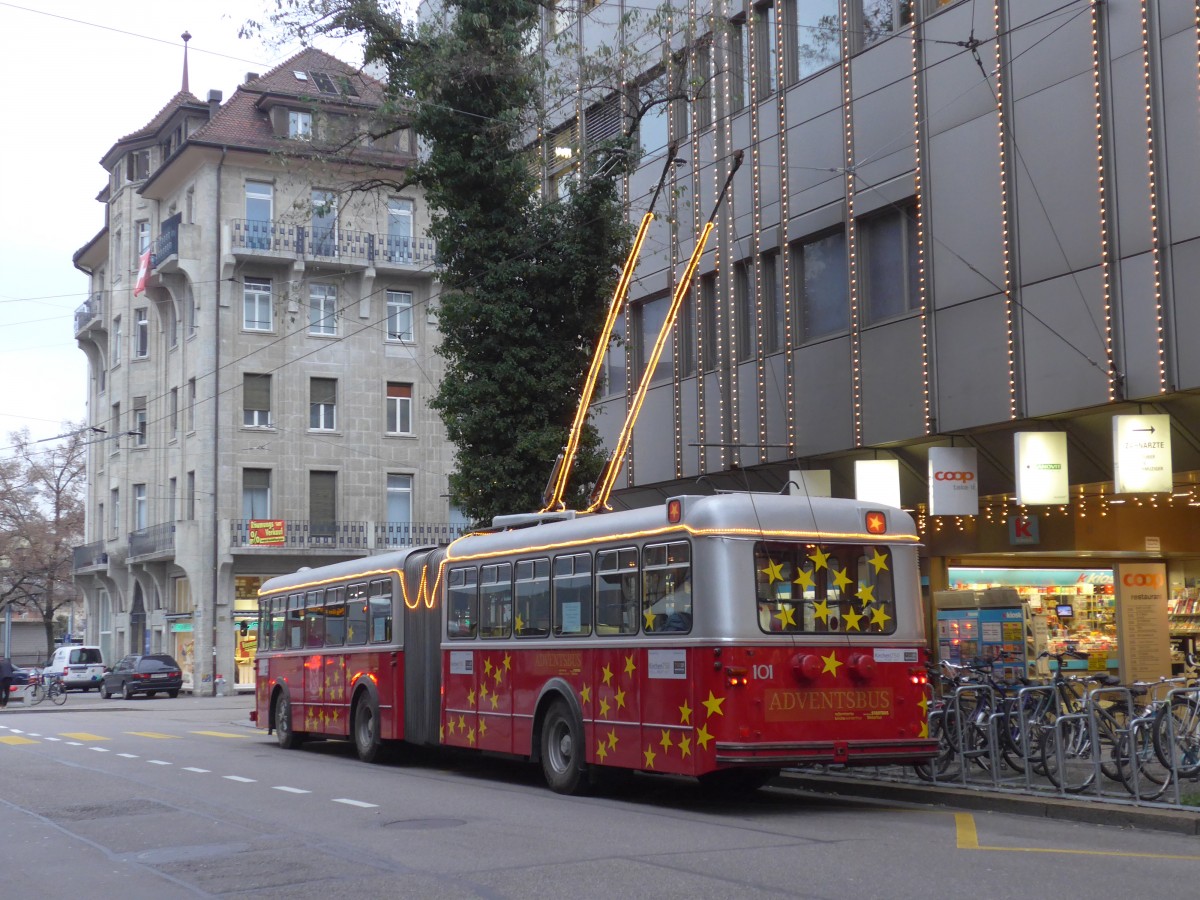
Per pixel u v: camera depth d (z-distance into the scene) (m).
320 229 49.25
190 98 55.19
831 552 13.53
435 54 22.66
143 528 53.94
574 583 15.18
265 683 24.38
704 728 12.83
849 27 21.34
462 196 23.77
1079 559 23.19
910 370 19.91
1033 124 17.89
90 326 58.06
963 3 19.06
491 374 23.47
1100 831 11.49
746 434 23.61
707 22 22.70
